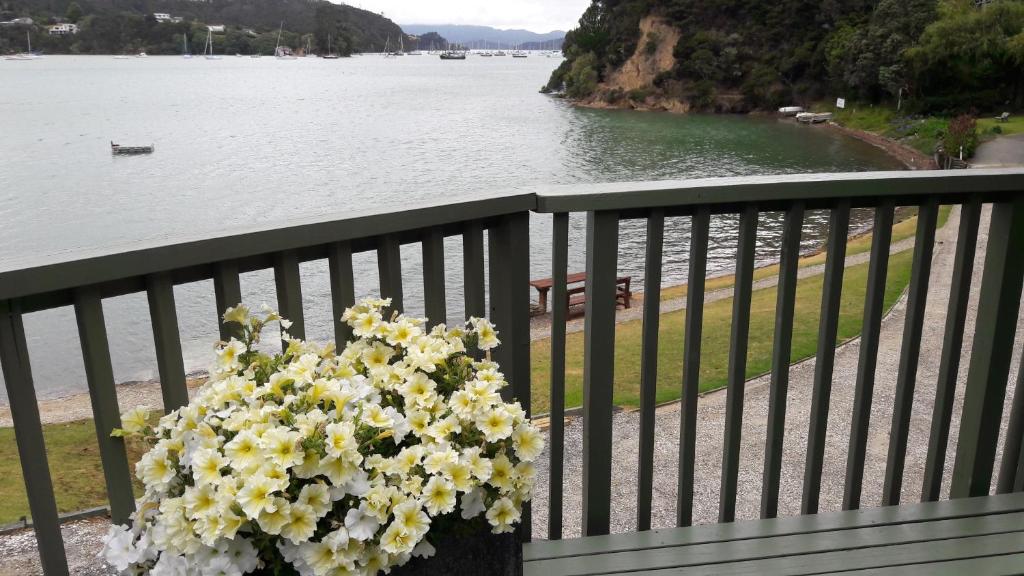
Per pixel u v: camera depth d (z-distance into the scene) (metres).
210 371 1.28
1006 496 1.92
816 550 1.70
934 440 1.94
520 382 1.69
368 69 182.12
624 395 6.30
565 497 4.03
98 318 1.23
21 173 38.78
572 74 86.00
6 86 103.00
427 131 58.84
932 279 11.32
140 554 1.13
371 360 1.33
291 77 138.12
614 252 1.62
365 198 33.59
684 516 1.83
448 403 1.24
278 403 1.20
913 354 1.84
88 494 5.36
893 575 1.60
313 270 19.02
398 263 1.50
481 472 1.17
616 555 1.68
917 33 55.22
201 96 92.56
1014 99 51.66
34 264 1.11
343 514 1.12
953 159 36.62
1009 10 51.31
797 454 4.58
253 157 45.22
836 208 1.69
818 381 1.81
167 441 1.15
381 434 1.15
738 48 69.75
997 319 1.84
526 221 1.60
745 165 40.75
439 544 1.22
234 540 1.07
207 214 30.03
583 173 39.75
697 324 1.70
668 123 61.91
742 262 1.68
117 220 28.78
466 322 1.44
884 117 54.59
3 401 10.77
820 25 66.69
